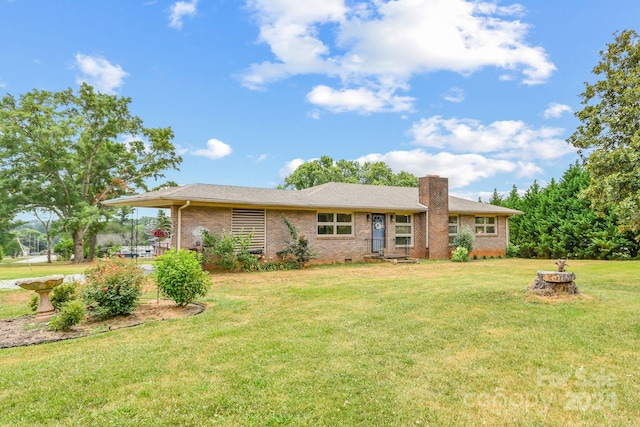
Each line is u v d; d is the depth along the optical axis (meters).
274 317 6.87
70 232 26.92
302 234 16.39
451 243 20.78
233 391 3.84
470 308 7.40
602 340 5.43
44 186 26.59
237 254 14.55
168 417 3.35
